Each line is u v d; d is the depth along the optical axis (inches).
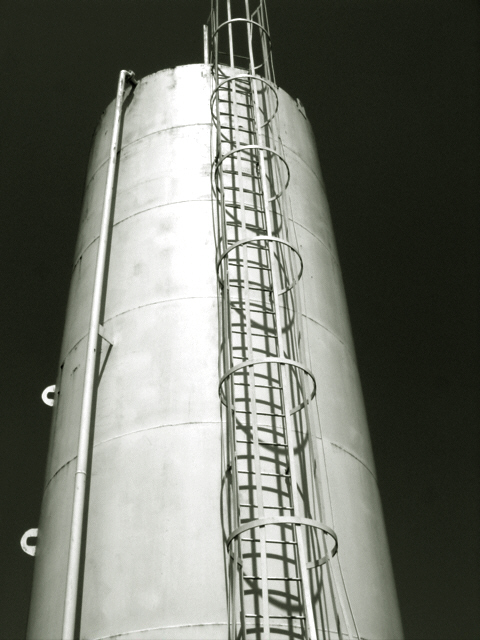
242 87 515.2
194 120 498.0
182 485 344.2
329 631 313.3
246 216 440.8
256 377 373.7
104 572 329.7
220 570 319.9
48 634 332.2
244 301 394.9
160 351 391.2
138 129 515.5
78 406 404.2
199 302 405.4
